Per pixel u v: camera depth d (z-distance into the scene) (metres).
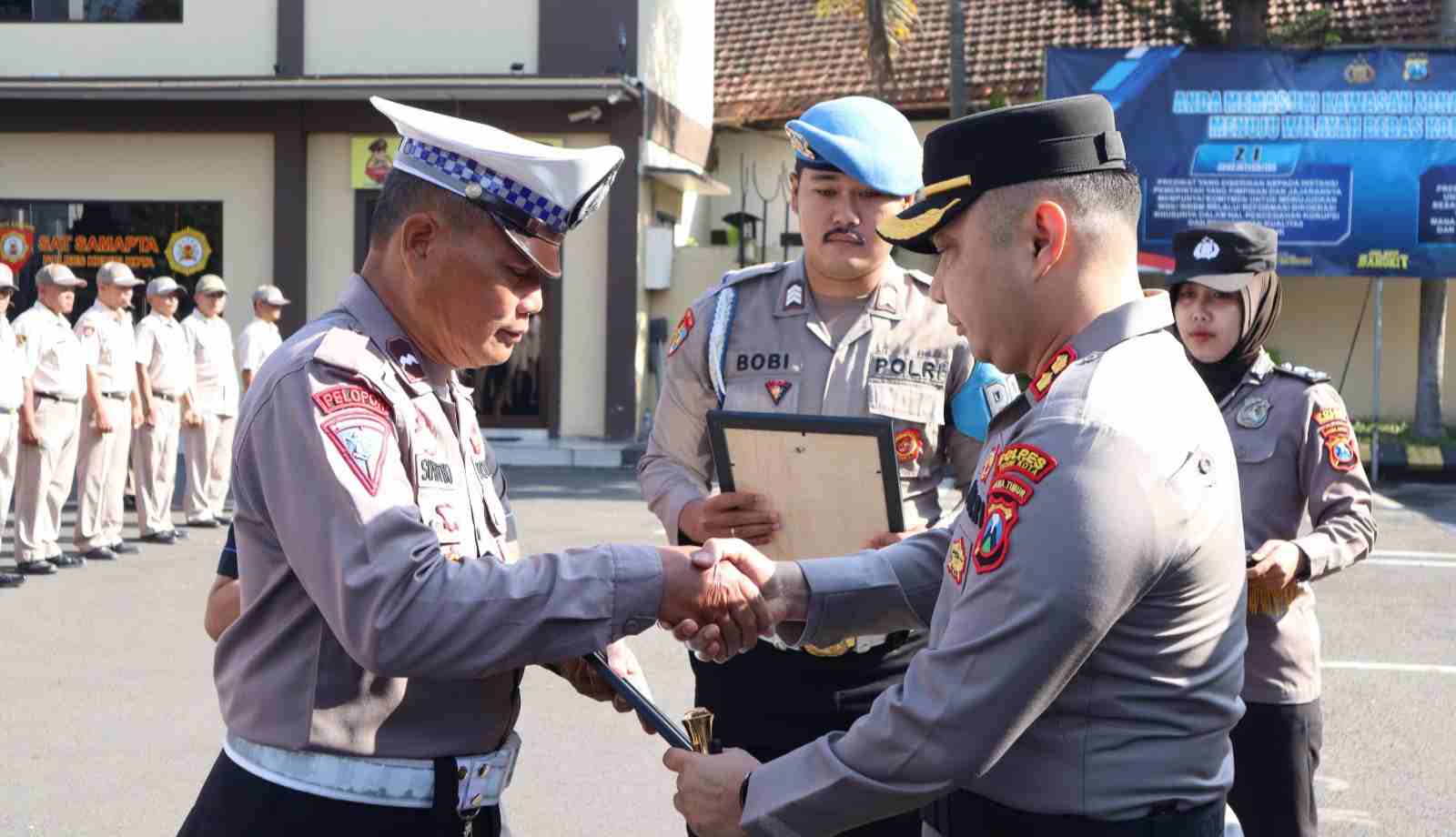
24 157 14.99
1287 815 3.03
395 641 1.85
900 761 1.79
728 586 2.09
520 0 14.54
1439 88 13.33
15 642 6.65
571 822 4.45
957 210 1.92
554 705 5.78
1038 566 1.70
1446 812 4.57
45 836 4.21
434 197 2.02
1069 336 1.90
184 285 14.96
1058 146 1.86
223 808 2.03
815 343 3.13
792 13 19.67
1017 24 18.11
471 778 2.07
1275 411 3.22
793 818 1.89
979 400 3.08
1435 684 6.16
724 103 18.48
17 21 15.02
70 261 15.05
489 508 2.22
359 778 2.00
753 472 2.83
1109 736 1.79
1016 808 1.84
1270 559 2.93
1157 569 1.72
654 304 15.53
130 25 14.91
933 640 1.95
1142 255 13.80
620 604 1.99
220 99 14.56
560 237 2.09
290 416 1.93
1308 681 3.05
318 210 14.83
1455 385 15.62
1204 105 13.62
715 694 3.04
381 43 14.71
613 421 14.69
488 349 2.09
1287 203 13.61
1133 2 15.14
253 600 2.03
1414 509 11.72
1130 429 1.73
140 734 5.23
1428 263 13.48
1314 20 14.24
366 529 1.87
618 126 14.43
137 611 7.41
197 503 10.66
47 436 8.56
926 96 17.52
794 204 3.22
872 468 2.69
